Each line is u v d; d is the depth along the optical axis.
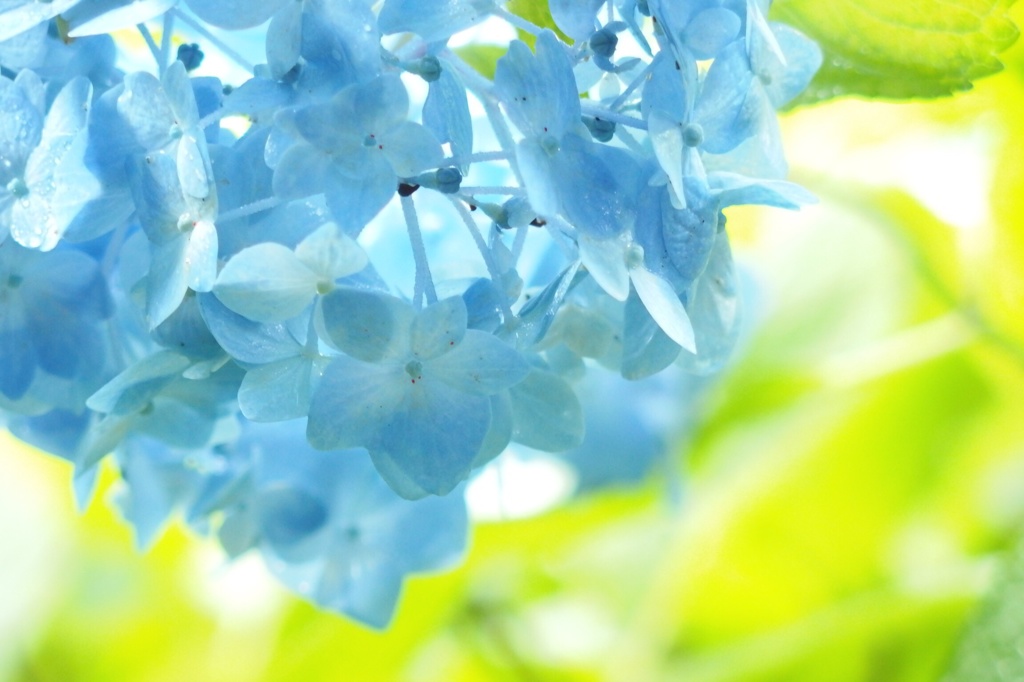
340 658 0.94
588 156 0.62
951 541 0.98
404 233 0.66
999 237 0.80
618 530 0.96
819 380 0.89
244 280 0.61
